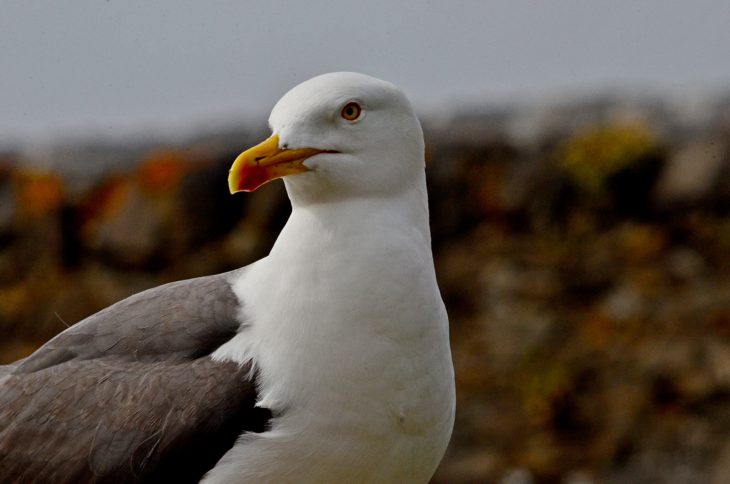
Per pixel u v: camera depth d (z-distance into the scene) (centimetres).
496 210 1449
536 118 1519
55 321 1435
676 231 1428
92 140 1580
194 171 1464
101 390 812
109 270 1456
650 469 1338
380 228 796
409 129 812
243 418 791
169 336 822
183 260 1445
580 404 1366
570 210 1445
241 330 810
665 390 1361
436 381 802
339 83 802
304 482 792
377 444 789
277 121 810
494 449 1362
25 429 819
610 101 1562
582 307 1405
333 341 780
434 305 802
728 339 1370
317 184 802
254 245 1438
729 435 1337
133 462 795
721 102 1528
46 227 1467
